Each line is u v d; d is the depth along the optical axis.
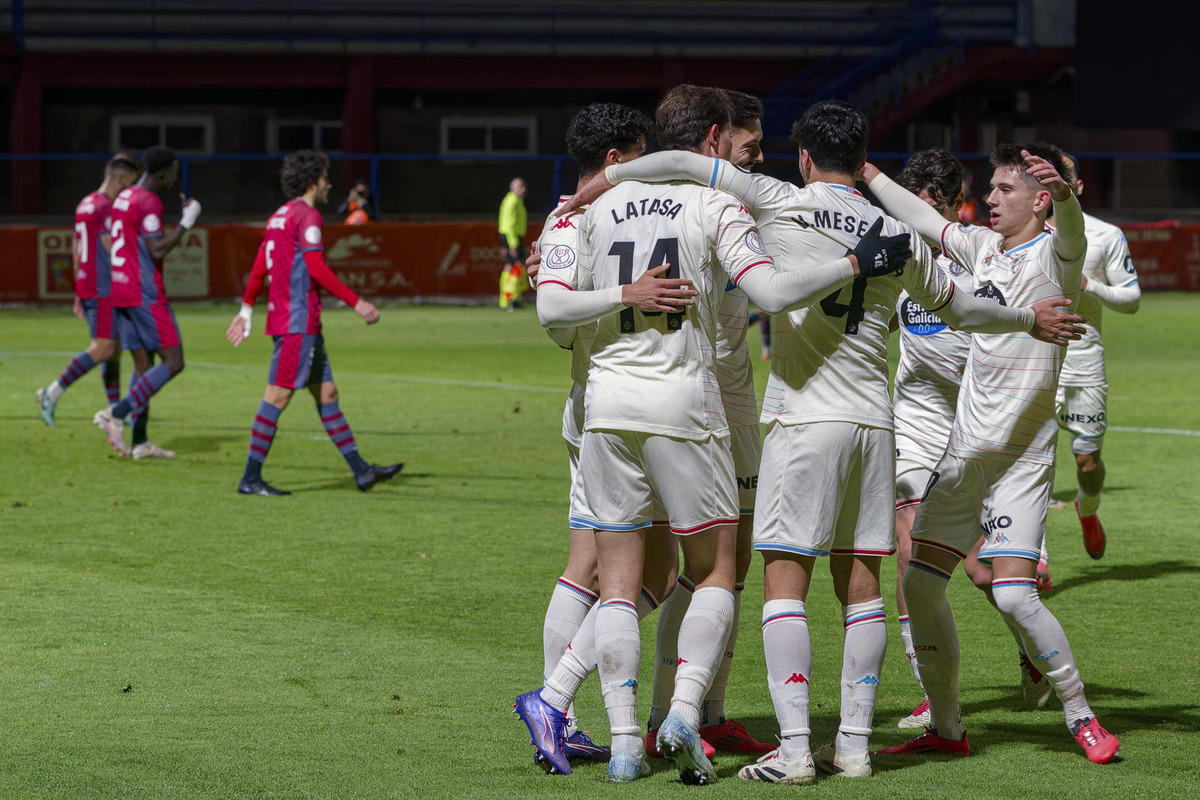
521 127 87.88
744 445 10.66
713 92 10.26
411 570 16.84
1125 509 20.91
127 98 84.25
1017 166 10.81
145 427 25.55
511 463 25.16
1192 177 85.88
